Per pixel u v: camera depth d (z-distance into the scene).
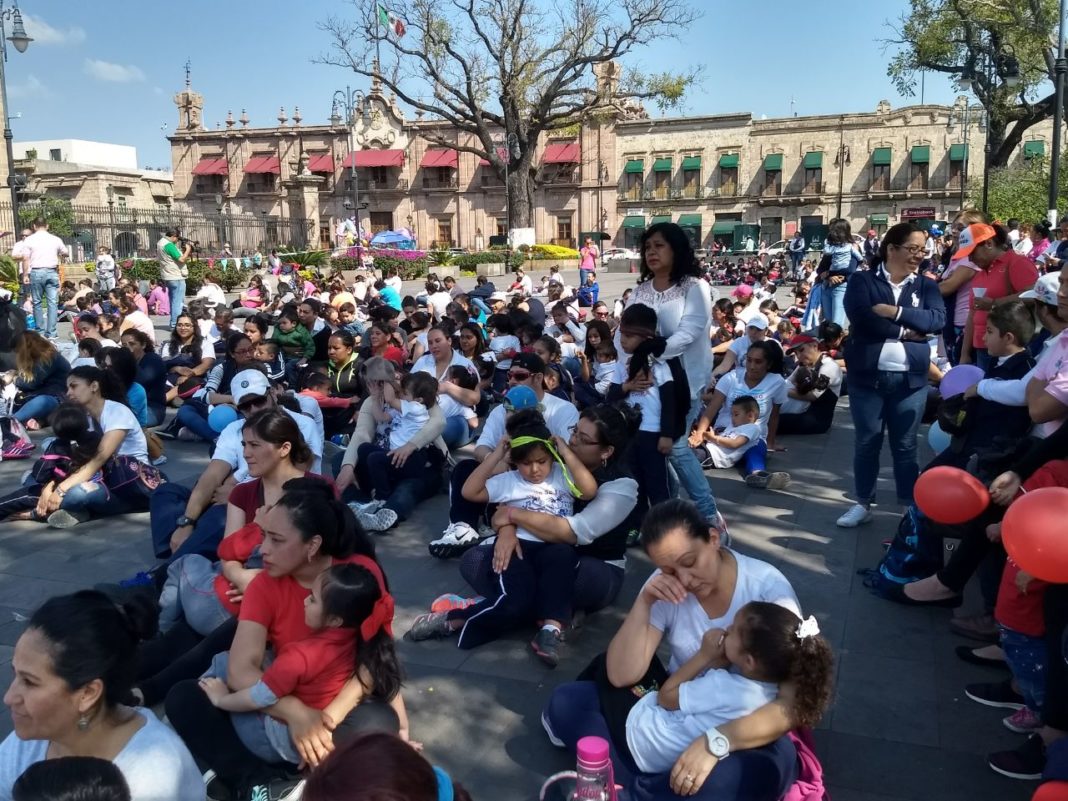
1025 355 4.40
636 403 5.13
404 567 5.37
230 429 4.93
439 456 6.60
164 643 3.93
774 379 7.37
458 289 16.86
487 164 55.91
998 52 26.89
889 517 6.04
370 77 35.75
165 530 5.02
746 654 2.84
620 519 4.48
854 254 12.88
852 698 3.80
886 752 3.41
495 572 4.38
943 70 28.80
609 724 3.22
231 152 60.16
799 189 54.66
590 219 56.62
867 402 5.52
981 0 25.30
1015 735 3.51
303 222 41.22
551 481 4.47
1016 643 3.42
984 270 7.15
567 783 3.02
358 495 6.56
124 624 2.41
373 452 6.39
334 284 16.66
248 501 4.24
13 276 18.86
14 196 21.89
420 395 6.41
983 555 4.11
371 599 3.06
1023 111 27.48
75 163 66.88
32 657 2.27
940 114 51.41
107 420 6.09
